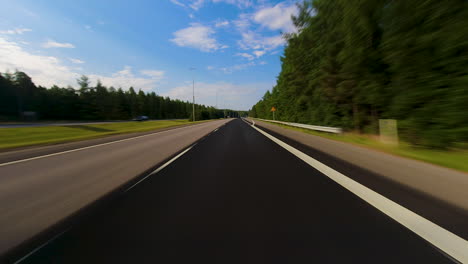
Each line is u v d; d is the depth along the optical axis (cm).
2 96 4944
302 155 603
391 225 217
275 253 180
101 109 5647
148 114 8138
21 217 250
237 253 182
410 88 580
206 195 315
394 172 390
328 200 285
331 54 1054
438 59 503
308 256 176
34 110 4950
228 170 459
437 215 233
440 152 516
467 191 290
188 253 184
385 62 678
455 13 460
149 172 453
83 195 321
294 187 339
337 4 949
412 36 538
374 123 905
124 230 222
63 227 228
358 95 892
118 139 1153
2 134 1512
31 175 436
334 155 581
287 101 2362
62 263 174
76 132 2005
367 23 725
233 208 269
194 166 504
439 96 517
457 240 188
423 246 183
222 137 1184
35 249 191
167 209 270
